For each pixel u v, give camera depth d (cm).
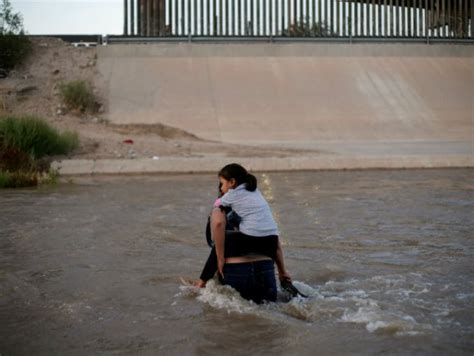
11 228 997
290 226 1007
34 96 3067
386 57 3609
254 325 544
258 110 3078
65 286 673
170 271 736
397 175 1780
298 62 3484
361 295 629
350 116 3070
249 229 614
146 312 583
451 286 658
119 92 3186
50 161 1933
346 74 3419
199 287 654
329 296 628
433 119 3112
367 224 1023
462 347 486
